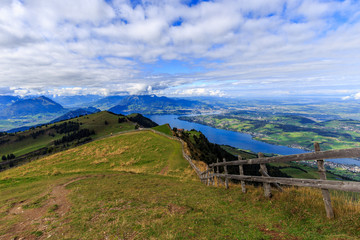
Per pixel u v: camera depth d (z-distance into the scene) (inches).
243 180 413.1
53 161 1718.8
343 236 184.9
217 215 301.1
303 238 198.8
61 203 522.3
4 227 392.2
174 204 398.6
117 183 750.5
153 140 2255.2
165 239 239.8
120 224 314.8
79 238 293.4
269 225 242.4
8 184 1000.2
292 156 277.7
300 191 360.8
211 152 3122.5
